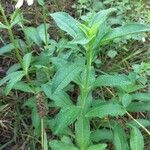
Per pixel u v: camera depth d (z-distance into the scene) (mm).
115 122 451
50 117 494
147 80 518
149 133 429
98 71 534
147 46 583
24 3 627
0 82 434
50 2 642
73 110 385
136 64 540
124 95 423
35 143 472
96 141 427
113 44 572
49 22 612
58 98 422
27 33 520
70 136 449
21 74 438
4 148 476
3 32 588
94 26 335
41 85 461
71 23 365
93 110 391
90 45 351
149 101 453
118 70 555
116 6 611
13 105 513
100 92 521
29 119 503
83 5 610
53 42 517
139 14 597
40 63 468
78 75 392
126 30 346
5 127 494
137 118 503
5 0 632
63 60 421
